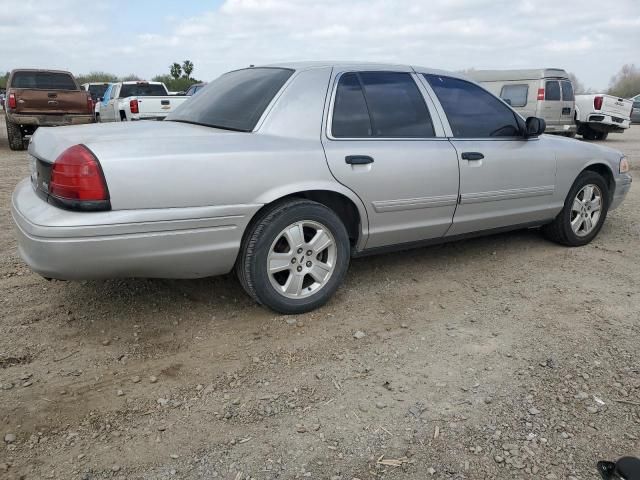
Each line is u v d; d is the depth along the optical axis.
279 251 3.60
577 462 2.44
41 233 2.93
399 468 2.39
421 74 4.29
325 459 2.43
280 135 3.52
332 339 3.45
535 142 4.83
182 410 2.74
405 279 4.45
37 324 3.55
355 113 3.84
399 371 3.11
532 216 4.92
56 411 2.71
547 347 3.40
